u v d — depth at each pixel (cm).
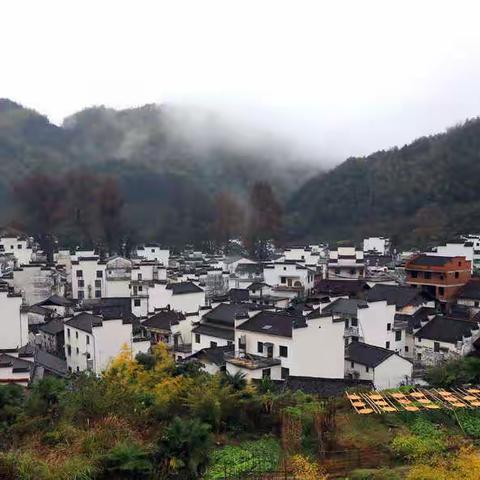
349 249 11075
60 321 6969
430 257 9144
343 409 3403
